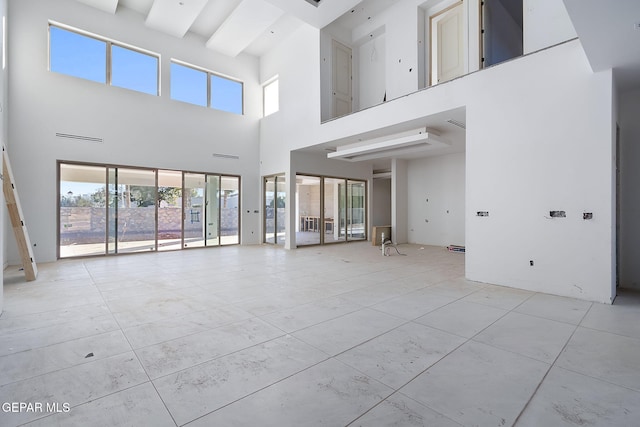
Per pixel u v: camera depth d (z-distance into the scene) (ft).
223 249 33.32
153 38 30.55
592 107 14.30
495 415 6.46
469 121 18.45
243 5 27.40
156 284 17.84
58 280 18.83
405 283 17.93
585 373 8.10
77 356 9.12
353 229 41.47
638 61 13.19
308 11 26.32
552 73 15.39
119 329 11.16
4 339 10.31
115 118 28.40
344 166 39.11
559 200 15.24
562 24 18.79
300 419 6.34
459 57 25.31
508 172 16.88
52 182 25.40
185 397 7.11
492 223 17.52
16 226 18.35
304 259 26.73
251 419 6.34
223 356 9.11
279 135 35.06
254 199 37.99
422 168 38.24
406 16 28.12
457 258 27.17
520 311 12.94
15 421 6.29
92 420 6.33
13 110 23.82
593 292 14.30
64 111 25.96
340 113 32.22
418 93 21.43
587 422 6.26
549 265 15.58
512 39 29.04
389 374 8.07
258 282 18.28
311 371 8.23
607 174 13.93
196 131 33.32
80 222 27.07
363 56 34.19
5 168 17.93
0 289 12.73
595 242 14.25
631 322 11.64
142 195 30.22
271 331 10.93
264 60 37.81
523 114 16.31
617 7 9.77
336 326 11.37
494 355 9.10
